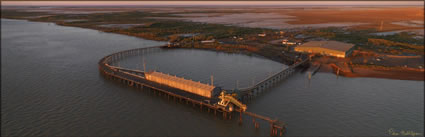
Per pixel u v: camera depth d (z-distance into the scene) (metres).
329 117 70.75
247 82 101.50
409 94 86.44
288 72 111.50
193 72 115.06
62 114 70.31
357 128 65.31
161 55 151.25
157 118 69.62
